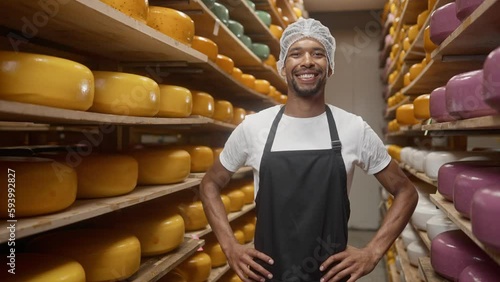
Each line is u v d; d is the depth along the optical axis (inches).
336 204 51.8
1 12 42.2
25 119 46.4
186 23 63.9
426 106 80.9
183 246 66.7
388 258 145.9
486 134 73.7
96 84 48.0
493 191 35.1
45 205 39.1
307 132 54.1
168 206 69.1
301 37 56.0
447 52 61.6
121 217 62.0
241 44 107.2
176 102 63.5
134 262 51.1
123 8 48.4
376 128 227.5
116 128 73.2
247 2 116.0
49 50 61.2
